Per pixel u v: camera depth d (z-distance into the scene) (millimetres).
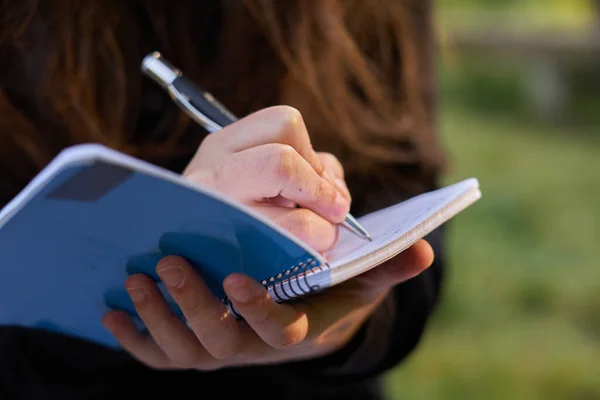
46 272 677
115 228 585
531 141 4125
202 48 1031
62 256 642
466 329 2348
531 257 2773
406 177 1065
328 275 608
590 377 2105
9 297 730
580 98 4648
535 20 5551
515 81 4910
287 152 678
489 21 5328
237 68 1029
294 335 682
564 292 2527
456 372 2139
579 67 4625
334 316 777
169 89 842
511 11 6195
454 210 735
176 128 1007
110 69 979
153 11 992
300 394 1028
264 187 683
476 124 4398
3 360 978
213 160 710
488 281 2600
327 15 1021
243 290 640
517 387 2082
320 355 922
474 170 3643
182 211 563
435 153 1088
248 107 1041
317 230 696
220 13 1023
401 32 1101
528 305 2471
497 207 3191
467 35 4926
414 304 948
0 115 943
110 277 704
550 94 4609
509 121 4469
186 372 1017
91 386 986
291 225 689
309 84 1021
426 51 1142
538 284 2574
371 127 1064
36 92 959
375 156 1049
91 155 482
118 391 997
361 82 1065
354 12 1079
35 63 952
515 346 2256
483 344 2268
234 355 740
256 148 688
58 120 966
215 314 683
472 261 2736
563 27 4902
